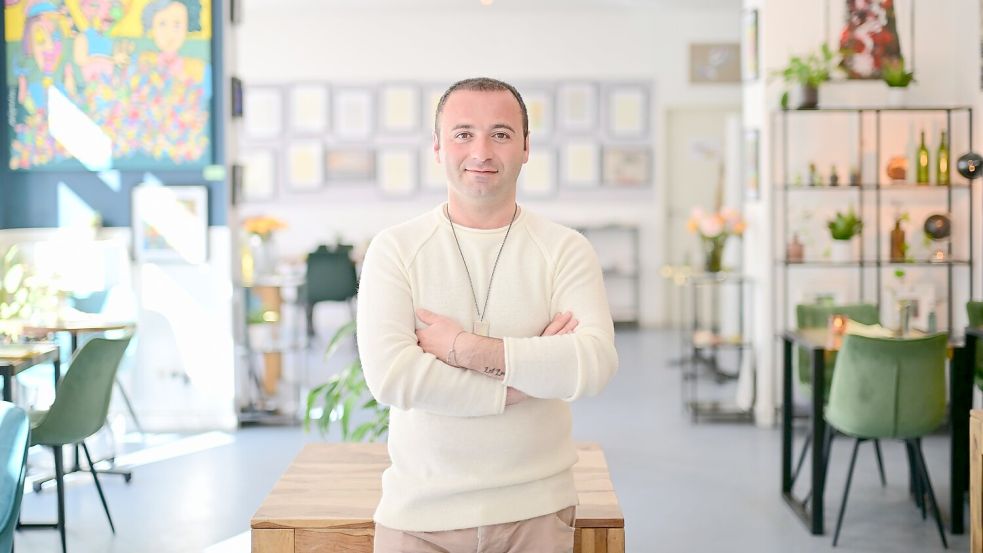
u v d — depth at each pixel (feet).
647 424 22.24
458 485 6.42
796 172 21.84
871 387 14.29
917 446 14.67
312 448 11.46
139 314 21.90
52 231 21.44
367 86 37.55
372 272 6.61
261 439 20.94
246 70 37.47
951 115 21.52
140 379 21.98
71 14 21.47
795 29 21.56
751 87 22.84
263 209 37.73
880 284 21.70
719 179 37.96
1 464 9.35
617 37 37.70
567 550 6.68
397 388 6.30
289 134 37.60
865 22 21.36
